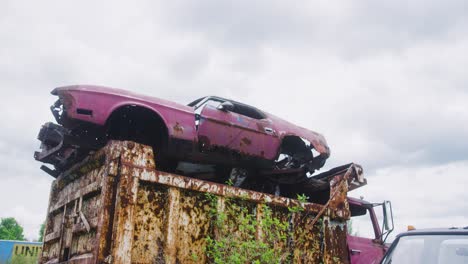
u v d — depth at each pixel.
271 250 4.72
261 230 5.04
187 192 4.62
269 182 6.91
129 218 4.06
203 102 6.20
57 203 5.81
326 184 6.74
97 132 5.14
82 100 4.96
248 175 6.64
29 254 15.82
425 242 3.19
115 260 3.87
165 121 5.41
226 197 4.87
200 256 4.51
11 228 44.56
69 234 5.10
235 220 4.89
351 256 7.07
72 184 5.45
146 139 5.65
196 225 4.59
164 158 5.74
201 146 5.88
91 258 3.98
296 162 7.22
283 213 5.43
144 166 4.33
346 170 6.69
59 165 6.11
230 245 4.65
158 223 4.32
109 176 4.16
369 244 7.48
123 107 5.41
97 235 3.95
